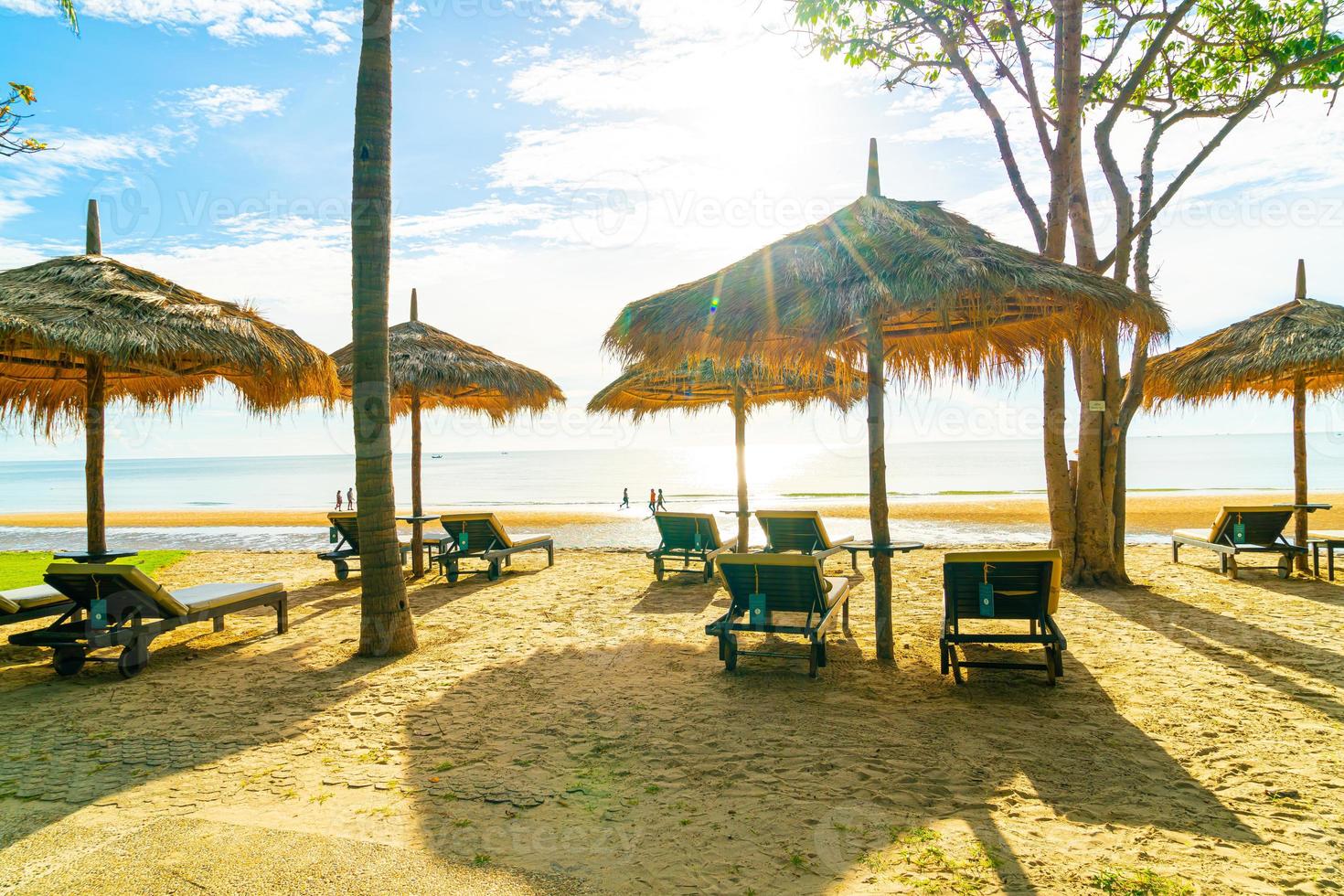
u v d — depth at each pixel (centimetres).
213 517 2966
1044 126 823
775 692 462
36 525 2959
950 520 2078
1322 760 346
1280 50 853
